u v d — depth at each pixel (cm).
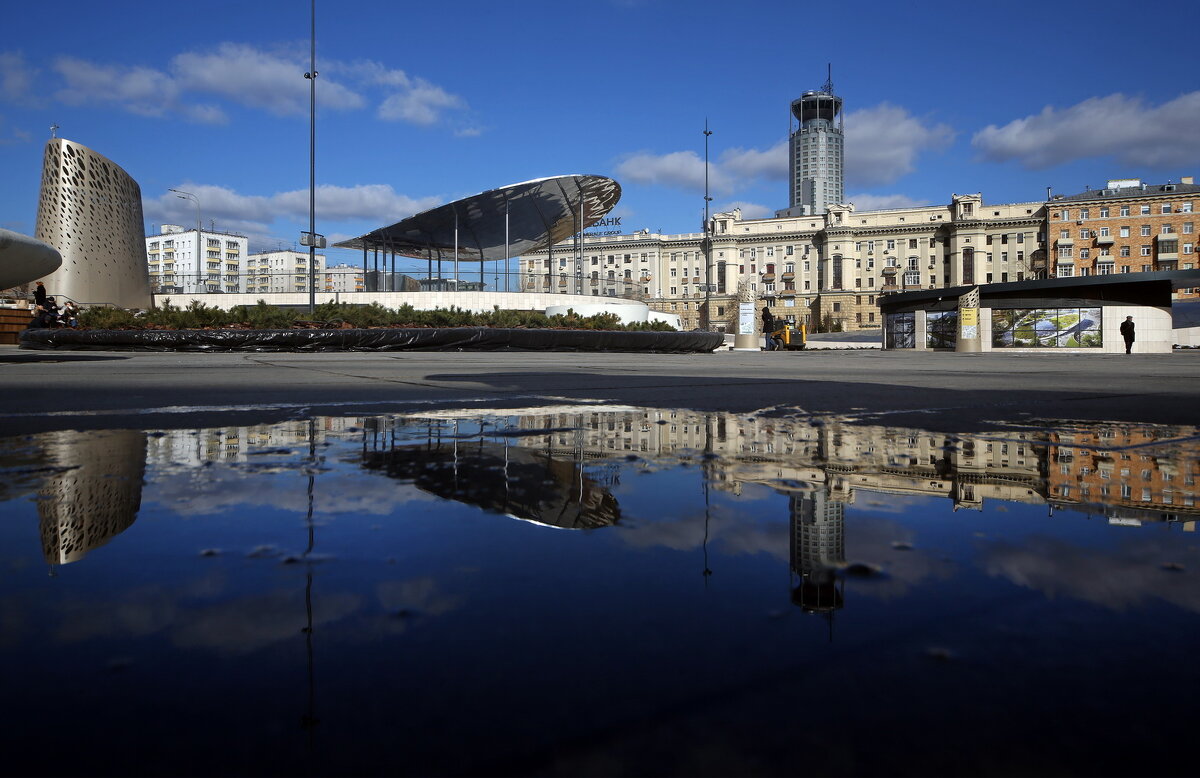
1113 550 92
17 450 192
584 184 3819
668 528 104
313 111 2522
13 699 50
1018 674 53
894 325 3644
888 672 54
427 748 42
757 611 69
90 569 83
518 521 109
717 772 39
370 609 69
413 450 191
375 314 1920
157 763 40
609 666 55
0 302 2850
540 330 2002
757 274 10975
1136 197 8969
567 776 38
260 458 177
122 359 1118
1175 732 44
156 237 14450
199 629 64
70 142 3244
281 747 42
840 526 106
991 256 9750
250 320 1755
